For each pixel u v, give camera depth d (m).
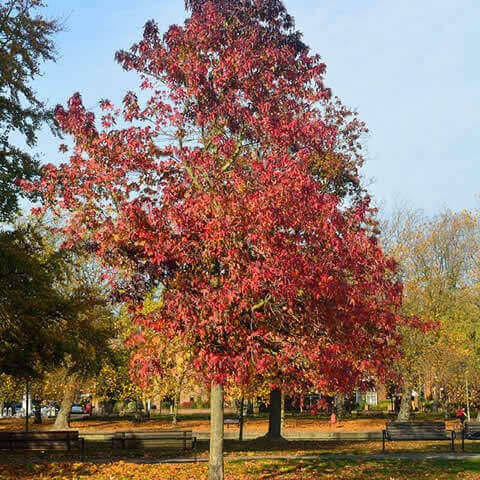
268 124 12.15
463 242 40.69
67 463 16.75
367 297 10.39
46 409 61.62
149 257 11.09
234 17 13.90
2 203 21.59
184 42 13.39
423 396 59.28
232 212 9.98
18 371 17.20
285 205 9.76
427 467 15.91
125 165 11.60
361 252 10.29
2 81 20.62
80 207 11.80
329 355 9.98
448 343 35.81
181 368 10.48
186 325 9.87
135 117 12.96
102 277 11.93
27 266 16.08
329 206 10.05
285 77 13.65
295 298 9.90
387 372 10.91
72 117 12.03
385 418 42.75
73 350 17.20
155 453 19.72
